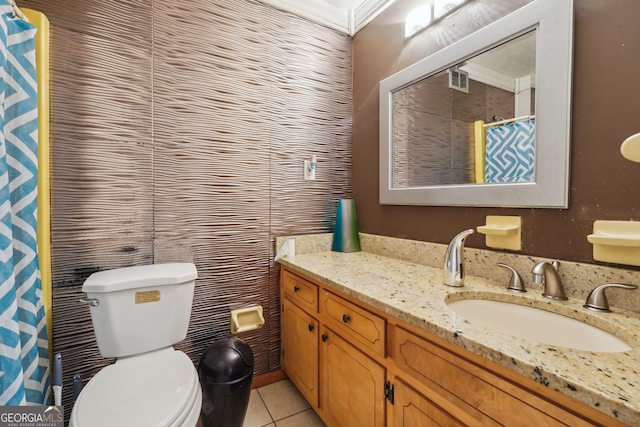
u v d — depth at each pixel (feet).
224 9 4.75
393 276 3.76
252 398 4.89
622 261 2.51
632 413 1.32
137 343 3.57
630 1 2.50
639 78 2.45
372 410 3.06
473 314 3.06
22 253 3.09
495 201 3.45
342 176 6.01
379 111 5.28
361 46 5.80
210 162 4.68
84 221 3.87
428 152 4.37
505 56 3.38
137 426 2.41
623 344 2.16
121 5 4.03
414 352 2.56
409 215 4.75
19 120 3.09
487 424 1.98
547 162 2.98
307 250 5.54
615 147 2.59
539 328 2.77
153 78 4.24
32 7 3.56
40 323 3.35
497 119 3.47
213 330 4.79
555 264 2.91
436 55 4.14
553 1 2.90
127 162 4.10
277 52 5.23
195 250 4.60
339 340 3.60
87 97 3.84
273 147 5.23
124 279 3.51
